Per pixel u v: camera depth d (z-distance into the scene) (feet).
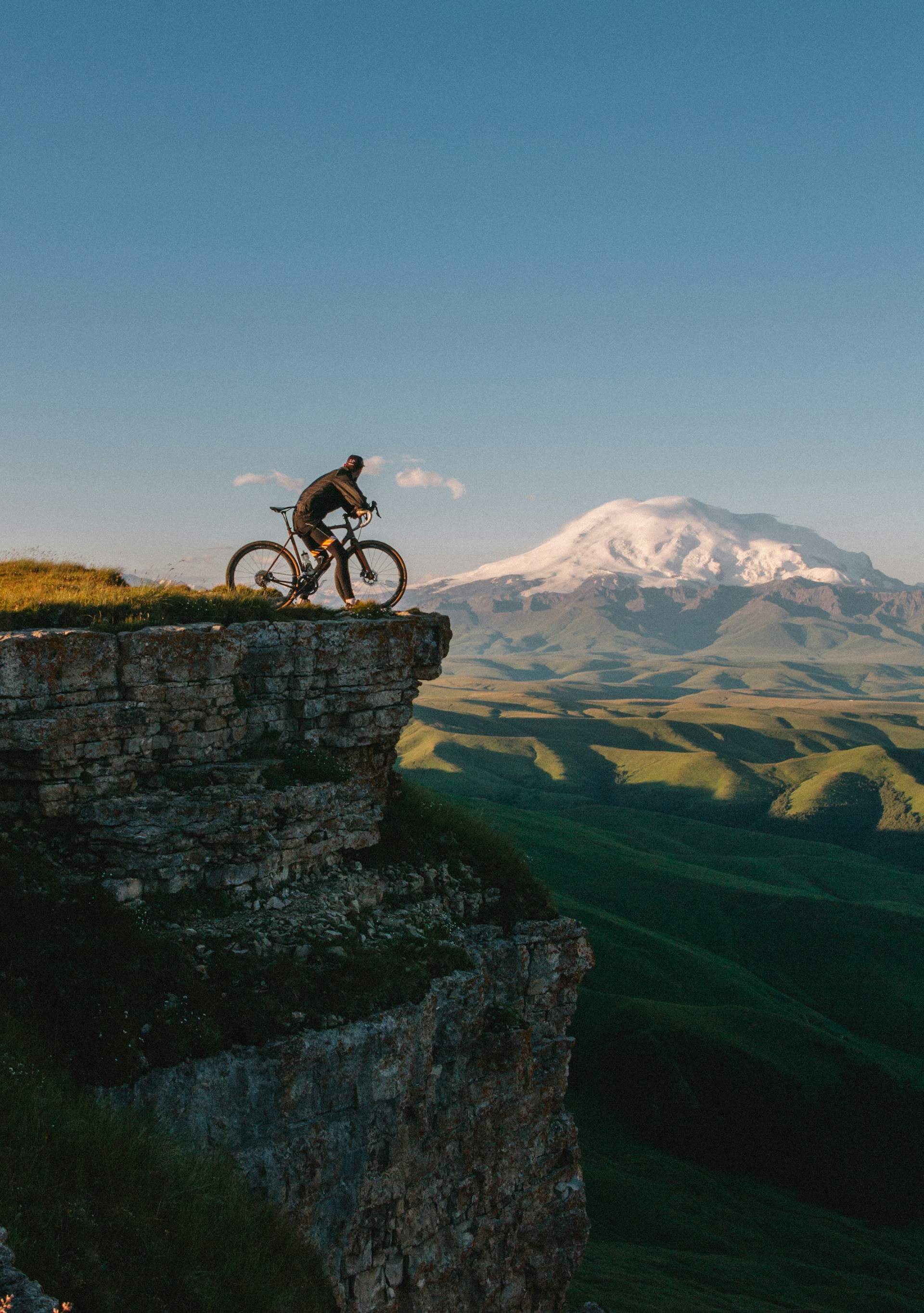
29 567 76.74
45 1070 37.81
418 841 67.72
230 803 51.88
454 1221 56.54
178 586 69.10
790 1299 203.51
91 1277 29.68
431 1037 52.08
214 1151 41.24
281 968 47.57
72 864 47.37
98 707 50.03
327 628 63.82
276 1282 37.06
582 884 564.30
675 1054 343.05
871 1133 312.71
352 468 71.92
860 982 467.52
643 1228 252.21
